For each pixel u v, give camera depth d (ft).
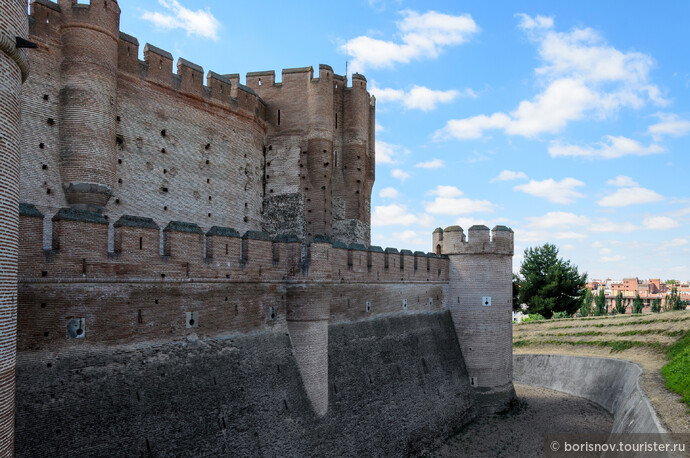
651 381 105.50
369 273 109.70
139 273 65.72
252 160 118.73
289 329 88.28
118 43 88.53
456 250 138.00
